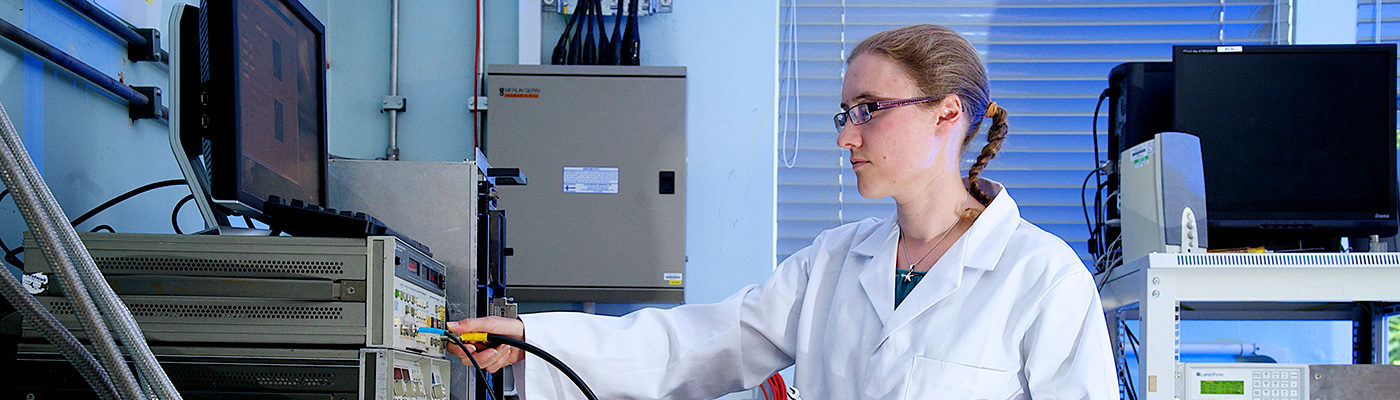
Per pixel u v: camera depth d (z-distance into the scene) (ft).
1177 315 6.73
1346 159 8.05
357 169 5.68
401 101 9.81
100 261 4.05
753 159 10.16
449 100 9.98
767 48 10.24
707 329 5.79
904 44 4.97
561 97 9.46
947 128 5.02
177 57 4.33
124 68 6.47
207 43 4.24
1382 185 8.03
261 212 4.42
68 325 3.95
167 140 6.97
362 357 4.06
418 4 10.05
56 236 3.04
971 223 5.24
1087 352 4.72
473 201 5.68
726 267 10.09
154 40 6.64
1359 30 10.52
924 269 5.25
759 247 10.11
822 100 10.54
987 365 4.80
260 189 4.50
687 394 5.86
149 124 6.73
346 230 4.64
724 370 5.83
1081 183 10.57
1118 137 8.83
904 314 4.99
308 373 4.06
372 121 9.92
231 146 4.15
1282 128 8.07
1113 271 7.55
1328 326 10.38
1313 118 8.08
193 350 4.05
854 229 5.86
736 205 10.12
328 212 4.34
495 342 5.25
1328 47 8.13
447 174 5.68
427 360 4.73
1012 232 5.15
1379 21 10.47
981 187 5.59
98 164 6.11
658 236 9.44
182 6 4.36
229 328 4.05
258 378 4.06
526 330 5.43
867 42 5.14
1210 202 7.97
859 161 5.03
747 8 10.25
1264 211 7.98
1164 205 7.35
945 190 5.17
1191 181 7.41
